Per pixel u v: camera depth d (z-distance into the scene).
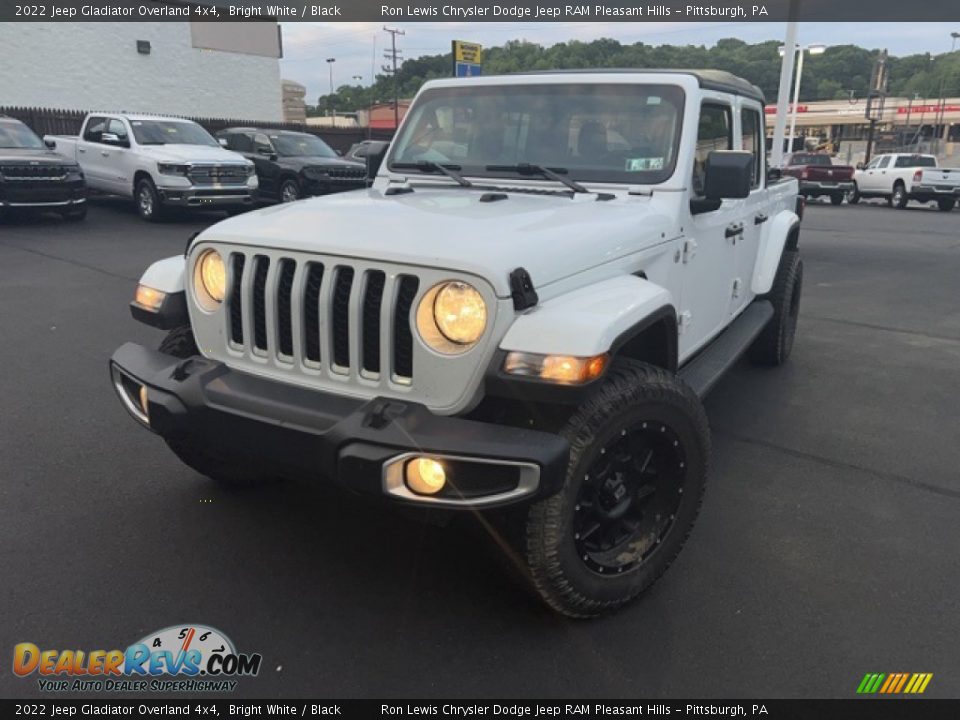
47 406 4.77
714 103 3.89
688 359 3.97
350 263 2.52
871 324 7.73
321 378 2.64
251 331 2.77
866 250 13.37
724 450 4.41
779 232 5.40
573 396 2.29
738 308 4.96
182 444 3.32
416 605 2.88
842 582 3.08
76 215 13.45
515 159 3.82
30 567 3.03
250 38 25.50
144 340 6.32
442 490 2.32
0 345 6.07
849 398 5.37
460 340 2.40
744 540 3.40
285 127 26.55
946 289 9.73
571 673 2.54
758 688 2.49
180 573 3.04
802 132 79.50
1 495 3.61
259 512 3.53
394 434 2.31
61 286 8.30
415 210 3.02
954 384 5.73
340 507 3.60
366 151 4.28
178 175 13.32
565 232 2.79
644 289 2.76
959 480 4.05
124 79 22.66
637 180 3.54
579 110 3.74
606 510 2.72
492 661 2.59
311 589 2.96
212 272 2.88
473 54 12.24
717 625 2.80
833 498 3.82
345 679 2.50
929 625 2.81
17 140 12.93
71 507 3.52
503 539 2.56
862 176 25.55
